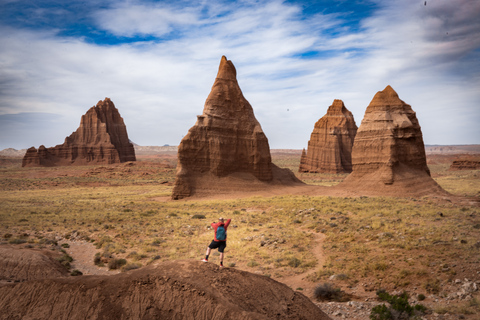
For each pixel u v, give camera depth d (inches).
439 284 700.0
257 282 511.8
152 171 6038.4
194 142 2952.8
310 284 791.1
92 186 4527.6
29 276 792.9
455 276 716.0
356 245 986.1
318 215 1475.1
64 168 6619.1
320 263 914.7
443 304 622.5
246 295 475.8
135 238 1267.2
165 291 462.9
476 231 975.0
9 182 4552.2
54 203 2581.2
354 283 770.2
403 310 573.6
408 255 857.5
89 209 2156.7
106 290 493.0
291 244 1094.4
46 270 830.5
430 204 1690.5
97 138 7657.5
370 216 1349.7
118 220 1643.7
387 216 1318.9
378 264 825.5
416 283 722.8
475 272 712.4
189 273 487.8
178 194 2775.6
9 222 1584.6
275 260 954.7
